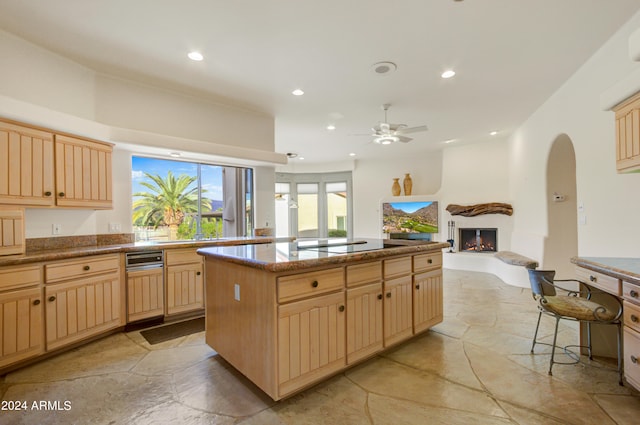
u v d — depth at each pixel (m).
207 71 3.37
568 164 4.54
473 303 4.20
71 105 3.10
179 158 4.27
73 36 2.69
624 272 1.92
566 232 4.60
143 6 2.30
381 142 4.60
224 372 2.39
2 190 2.51
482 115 5.02
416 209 7.86
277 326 1.89
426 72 3.46
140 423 1.80
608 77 2.91
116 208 3.63
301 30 2.64
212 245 3.97
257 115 4.74
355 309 2.35
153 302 3.44
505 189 6.59
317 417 1.85
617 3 2.36
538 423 1.78
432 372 2.38
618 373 2.31
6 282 2.35
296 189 9.48
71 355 2.70
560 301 2.52
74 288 2.78
